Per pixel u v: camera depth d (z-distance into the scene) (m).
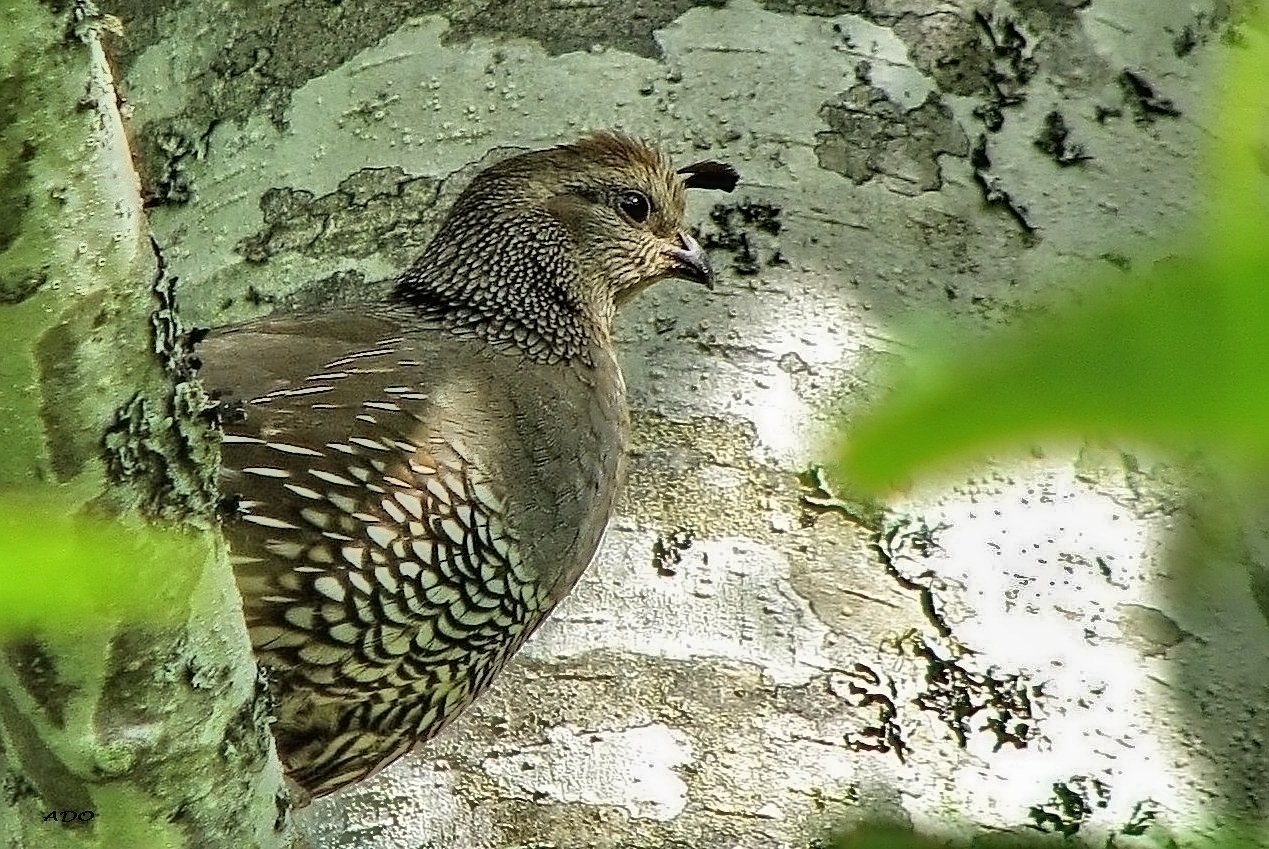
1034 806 7.18
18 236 3.03
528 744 7.53
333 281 8.22
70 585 2.07
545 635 7.74
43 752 3.62
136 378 3.34
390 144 8.20
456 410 6.07
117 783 3.67
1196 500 7.45
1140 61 7.56
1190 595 7.40
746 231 8.27
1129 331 1.12
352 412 5.75
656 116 8.26
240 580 5.43
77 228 3.11
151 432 3.39
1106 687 7.40
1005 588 7.66
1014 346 1.14
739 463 8.08
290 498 5.49
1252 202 1.30
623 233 7.22
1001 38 7.88
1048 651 7.52
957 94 7.99
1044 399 1.12
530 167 7.09
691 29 8.27
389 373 6.04
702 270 7.47
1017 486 7.73
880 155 8.12
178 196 7.79
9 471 3.23
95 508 3.33
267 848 4.15
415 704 6.19
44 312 3.10
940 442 1.14
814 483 7.99
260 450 5.51
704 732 7.53
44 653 3.36
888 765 7.40
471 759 7.50
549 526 6.37
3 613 1.94
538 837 7.32
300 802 6.41
